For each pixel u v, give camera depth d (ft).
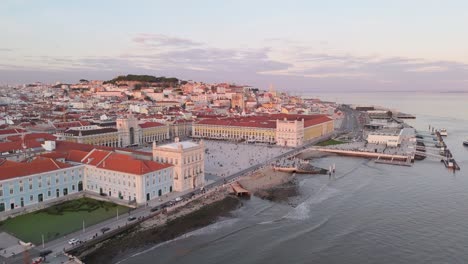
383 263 392.68
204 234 455.22
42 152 648.79
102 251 398.83
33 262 352.49
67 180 559.38
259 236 454.81
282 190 644.27
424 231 470.39
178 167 592.19
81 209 507.71
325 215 526.98
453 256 406.00
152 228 459.73
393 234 461.78
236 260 395.34
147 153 655.76
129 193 540.52
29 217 476.54
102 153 599.57
